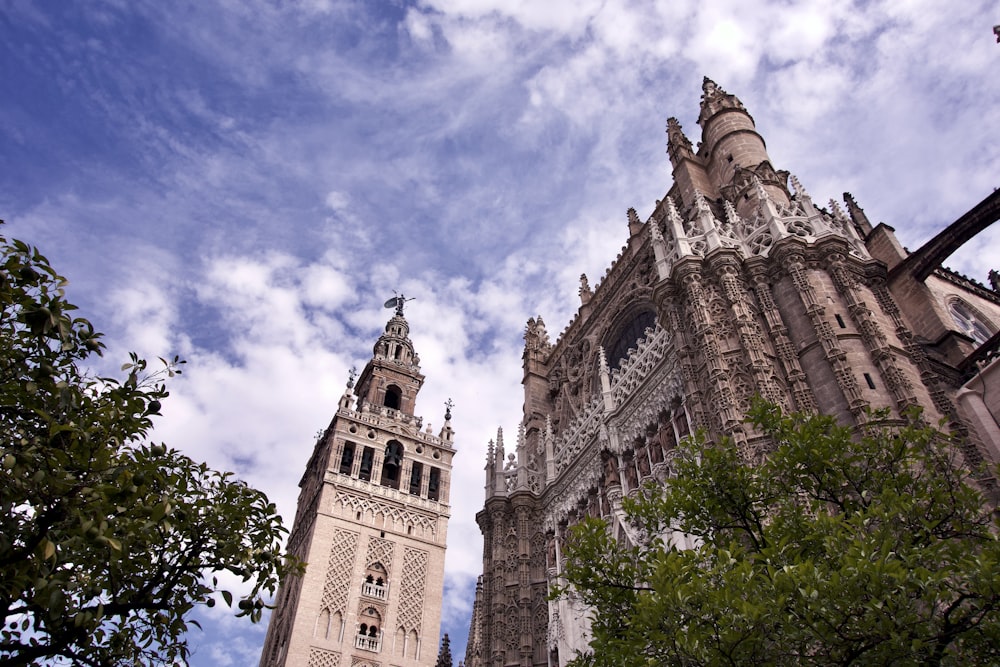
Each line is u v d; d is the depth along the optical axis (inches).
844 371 957.2
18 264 448.8
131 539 464.1
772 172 1397.6
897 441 600.7
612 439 1435.8
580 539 645.3
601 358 1584.6
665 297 1226.6
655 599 488.4
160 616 493.4
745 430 950.4
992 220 1103.0
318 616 2166.6
